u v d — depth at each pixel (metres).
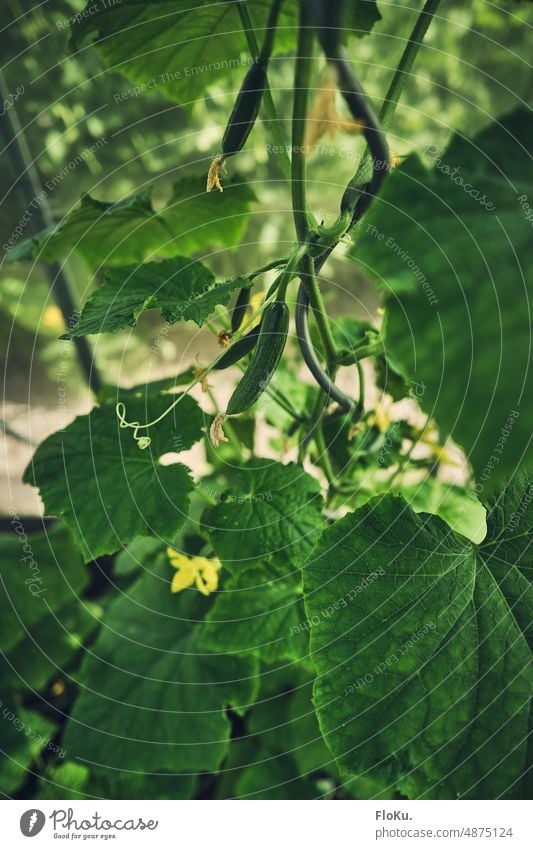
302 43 0.34
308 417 0.57
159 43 0.53
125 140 2.07
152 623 0.71
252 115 0.39
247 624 0.57
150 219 0.63
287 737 0.69
